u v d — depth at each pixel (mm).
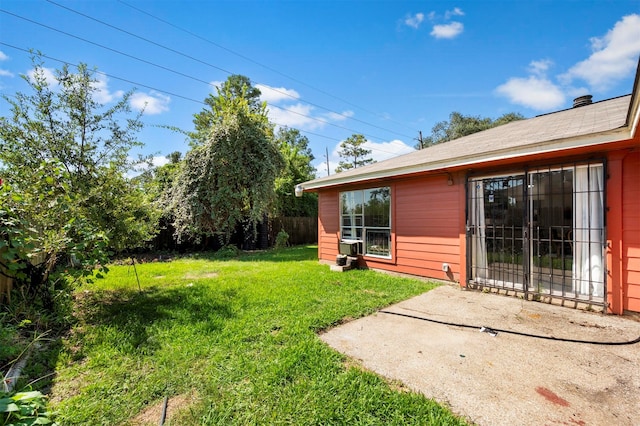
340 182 6938
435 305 4020
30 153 4184
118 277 6062
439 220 5359
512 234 4504
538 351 2639
